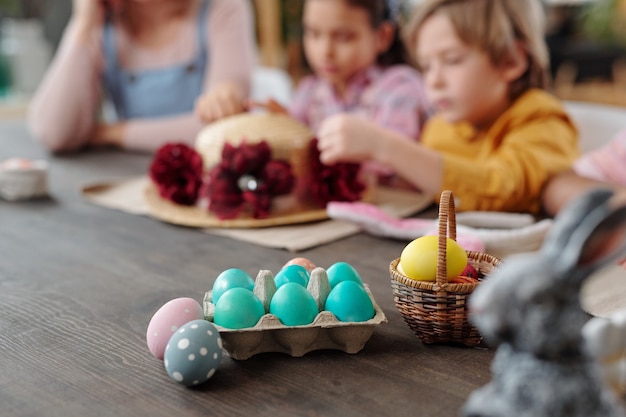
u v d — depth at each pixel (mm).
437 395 464
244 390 478
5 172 1058
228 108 1213
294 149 940
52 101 1434
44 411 458
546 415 348
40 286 705
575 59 3359
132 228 907
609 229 323
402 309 545
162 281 708
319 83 1528
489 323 351
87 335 581
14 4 2275
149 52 1646
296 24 2660
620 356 382
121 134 1483
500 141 1082
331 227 885
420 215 959
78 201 1054
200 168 961
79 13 1606
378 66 1494
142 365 521
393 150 924
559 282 339
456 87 1066
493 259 543
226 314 509
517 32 1068
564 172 978
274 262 762
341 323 514
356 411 447
